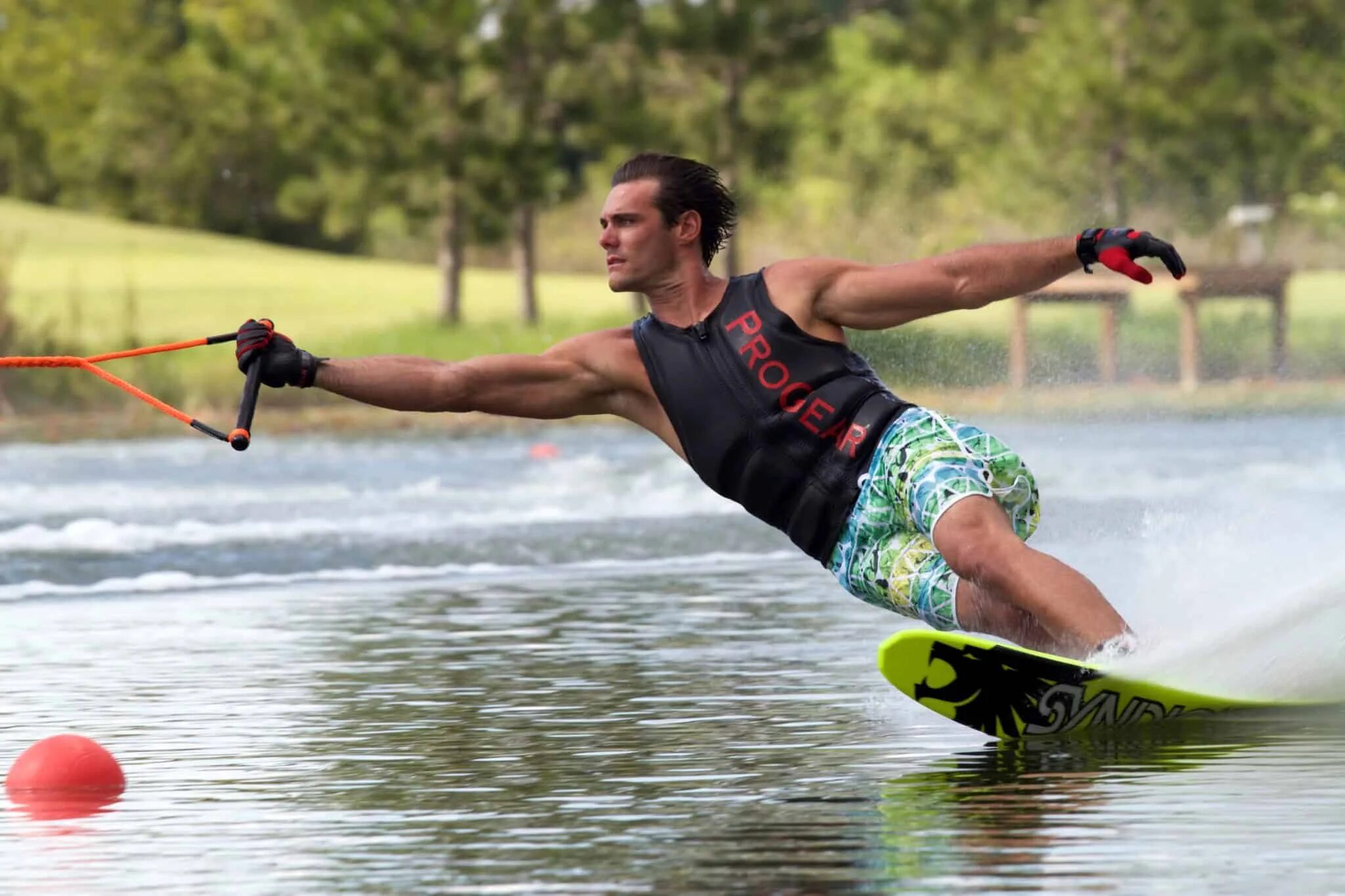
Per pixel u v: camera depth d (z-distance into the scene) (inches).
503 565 1194.6
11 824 498.9
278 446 2272.4
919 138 4630.9
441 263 4040.4
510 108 3688.5
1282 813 490.0
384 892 428.5
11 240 4815.5
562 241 5615.2
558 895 422.6
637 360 637.3
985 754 575.2
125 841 479.8
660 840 471.2
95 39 6018.7
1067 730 604.1
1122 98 3769.7
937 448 605.0
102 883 440.1
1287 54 3804.1
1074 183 4013.3
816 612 953.5
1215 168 3991.1
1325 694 654.5
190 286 4355.3
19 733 631.2
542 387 636.1
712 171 636.1
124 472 1846.7
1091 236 588.4
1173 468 1717.5
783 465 623.2
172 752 596.1
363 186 3846.0
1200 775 538.3
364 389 613.6
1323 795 510.6
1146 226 4074.8
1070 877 429.7
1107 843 460.1
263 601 1018.7
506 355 636.7
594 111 3730.3
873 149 4613.7
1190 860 442.3
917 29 3814.0
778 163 3846.0
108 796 533.3
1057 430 2295.8
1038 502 624.1
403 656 809.5
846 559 632.4
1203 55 3747.5
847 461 619.5
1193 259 4082.2
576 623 915.4
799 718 645.3
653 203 626.8
